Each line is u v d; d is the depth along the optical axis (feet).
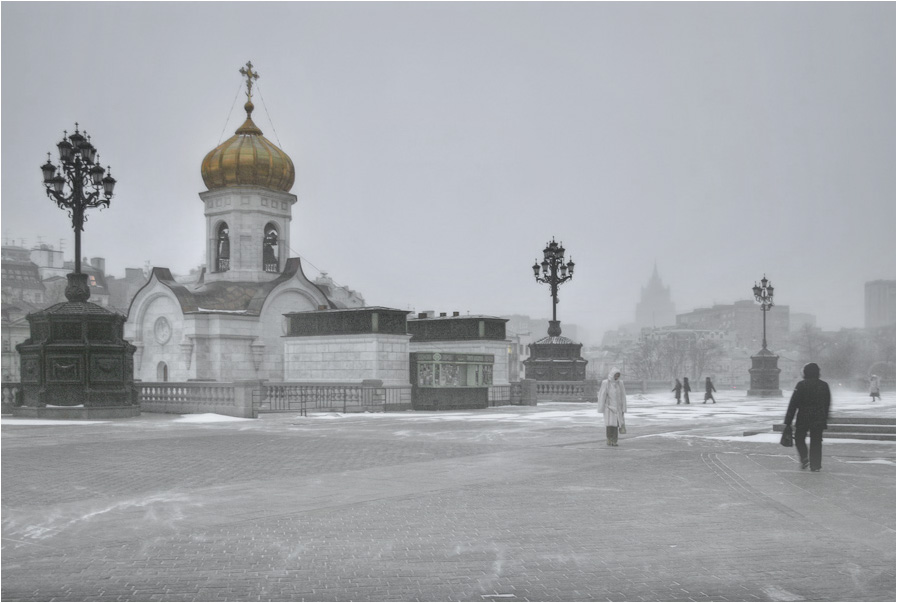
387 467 54.60
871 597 25.76
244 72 199.41
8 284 354.13
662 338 610.24
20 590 26.16
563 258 181.78
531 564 29.30
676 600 25.41
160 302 180.86
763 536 33.68
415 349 171.32
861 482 48.26
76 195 109.29
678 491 44.80
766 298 225.35
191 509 39.29
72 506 40.11
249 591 26.09
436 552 30.96
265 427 91.56
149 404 120.88
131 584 26.81
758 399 208.74
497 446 69.05
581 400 171.32
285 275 186.19
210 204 194.90
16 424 96.02
